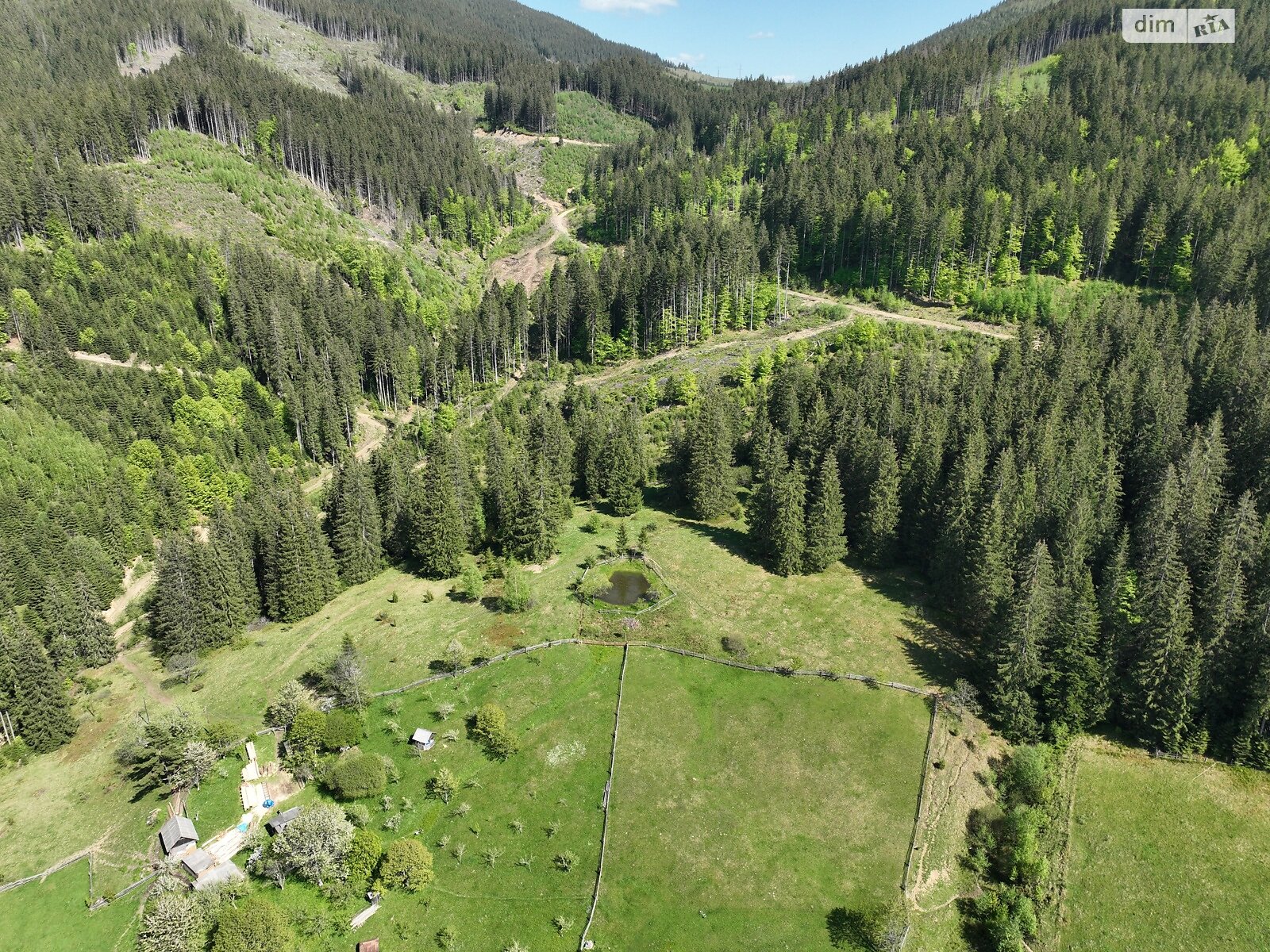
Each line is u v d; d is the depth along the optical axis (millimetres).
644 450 136750
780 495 103188
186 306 173000
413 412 185000
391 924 62656
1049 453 101875
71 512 116562
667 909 63031
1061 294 183750
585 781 73500
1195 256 175875
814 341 181375
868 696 81125
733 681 84188
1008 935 60344
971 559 89500
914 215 193750
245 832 69688
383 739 78812
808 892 63750
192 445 143500
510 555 110062
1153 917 63594
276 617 101438
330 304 183000
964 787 72438
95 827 71125
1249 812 70438
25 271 161125
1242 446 100062
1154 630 75125
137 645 99812
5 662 79375
